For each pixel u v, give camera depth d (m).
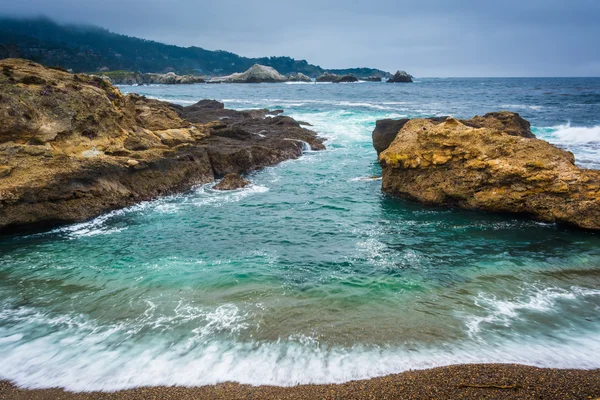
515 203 15.09
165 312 9.12
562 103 61.22
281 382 6.98
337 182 21.70
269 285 10.30
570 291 9.94
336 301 9.48
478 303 9.38
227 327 8.51
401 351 7.70
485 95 83.81
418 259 11.88
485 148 16.05
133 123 21.78
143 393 6.82
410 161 17.59
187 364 7.44
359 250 12.61
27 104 16.58
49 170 15.28
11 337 8.33
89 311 9.27
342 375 7.11
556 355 7.57
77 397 6.77
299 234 14.09
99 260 12.07
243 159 24.30
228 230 14.60
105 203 16.75
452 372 7.12
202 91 104.75
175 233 14.38
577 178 13.99
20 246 13.27
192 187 20.84
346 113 50.81
